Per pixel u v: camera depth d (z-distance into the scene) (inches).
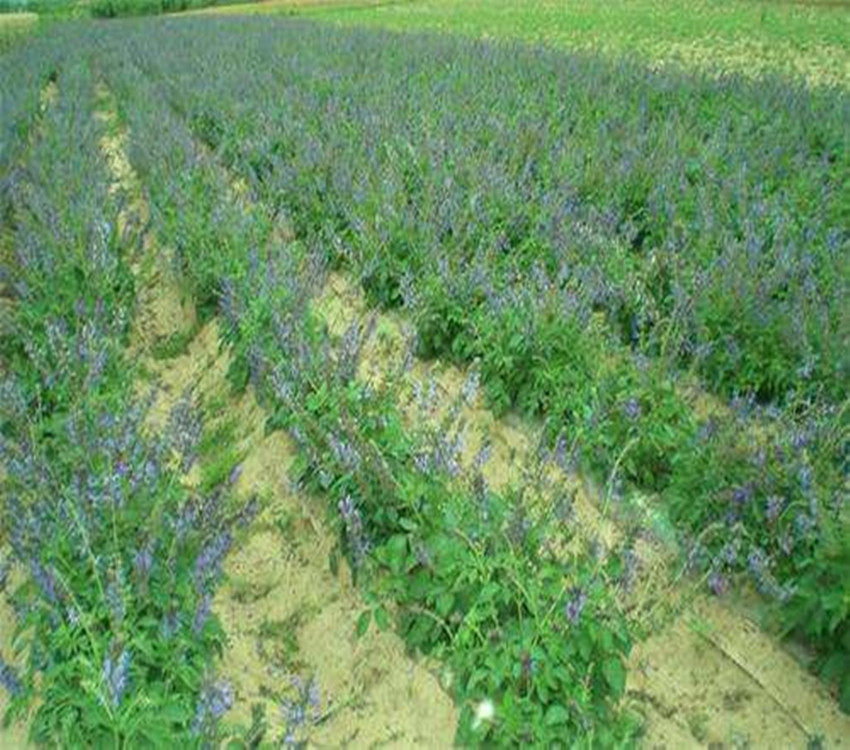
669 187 318.3
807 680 162.1
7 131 467.5
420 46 749.9
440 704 159.0
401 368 206.8
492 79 534.0
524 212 297.1
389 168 325.4
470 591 155.9
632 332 245.9
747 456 179.8
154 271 349.4
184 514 161.3
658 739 153.6
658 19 1192.2
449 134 384.5
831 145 391.2
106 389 234.2
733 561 173.6
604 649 145.3
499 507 162.1
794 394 196.9
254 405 251.0
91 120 529.7
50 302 268.4
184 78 627.2
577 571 151.9
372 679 167.6
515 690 142.1
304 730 157.5
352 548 173.6
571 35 1061.8
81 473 179.0
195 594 156.1
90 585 155.3
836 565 152.9
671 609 165.2
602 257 265.0
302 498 208.8
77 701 136.6
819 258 265.1
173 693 144.6
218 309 300.8
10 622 178.7
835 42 930.1
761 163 347.6
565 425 214.4
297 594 190.4
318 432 191.6
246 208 332.5
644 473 199.6
